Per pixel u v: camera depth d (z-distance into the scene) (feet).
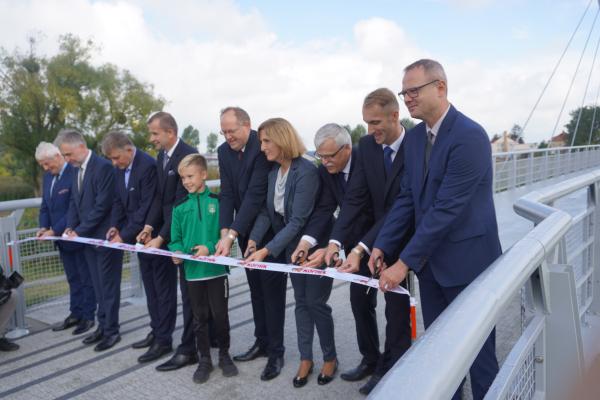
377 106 8.07
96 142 107.96
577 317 5.14
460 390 7.21
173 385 9.97
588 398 5.17
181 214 10.33
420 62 6.60
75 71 102.83
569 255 7.94
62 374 10.82
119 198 12.26
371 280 7.50
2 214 14.51
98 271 12.40
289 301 14.74
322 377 9.65
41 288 14.85
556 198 7.27
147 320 14.21
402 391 2.02
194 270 10.00
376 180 8.69
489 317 2.84
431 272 6.98
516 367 4.09
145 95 111.86
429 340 2.46
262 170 10.19
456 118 6.62
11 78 101.60
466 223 6.57
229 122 9.95
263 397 9.26
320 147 8.96
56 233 13.53
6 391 10.13
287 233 9.50
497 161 31.14
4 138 101.14
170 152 11.41
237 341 12.08
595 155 61.98
